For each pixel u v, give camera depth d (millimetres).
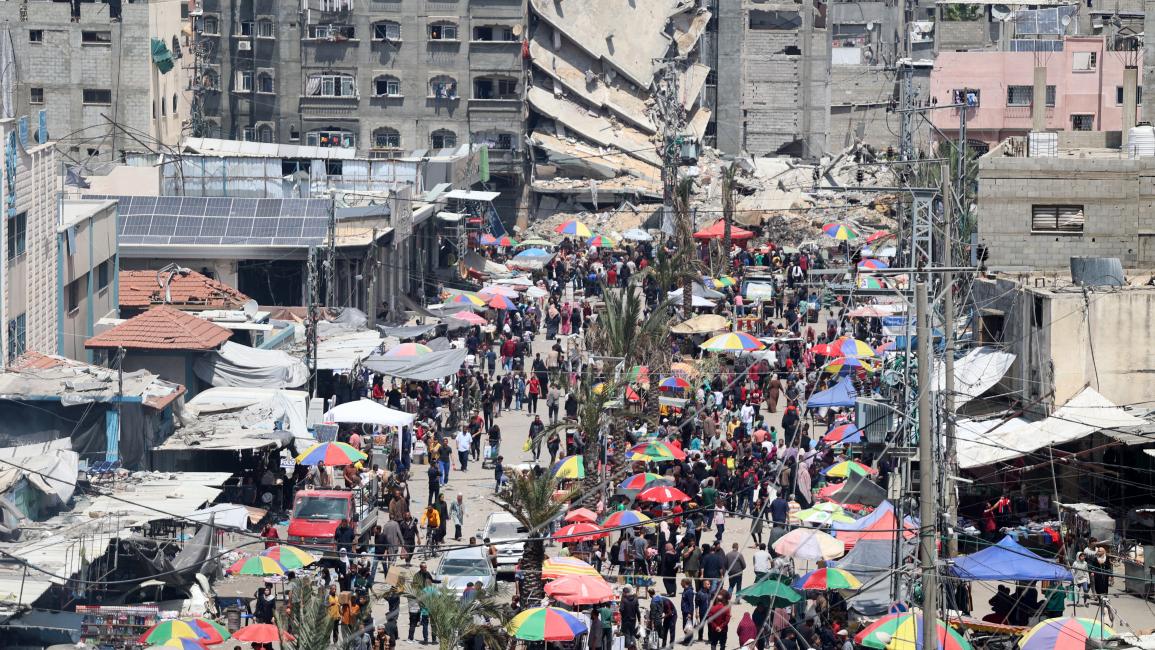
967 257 147125
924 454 70688
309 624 82062
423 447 140125
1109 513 104812
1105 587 94188
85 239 147625
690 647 92312
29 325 130000
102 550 93062
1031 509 107875
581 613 93500
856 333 177750
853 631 85438
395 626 92000
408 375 147750
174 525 100125
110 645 86812
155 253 182625
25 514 97625
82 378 117625
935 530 74750
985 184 143625
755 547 111375
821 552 90750
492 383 167250
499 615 83125
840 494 106500
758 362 162625
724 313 197875
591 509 115688
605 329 142250
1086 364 112562
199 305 163500
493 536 106812
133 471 113875
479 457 141625
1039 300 115188
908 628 76812
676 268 176875
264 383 135875
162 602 96438
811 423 143625
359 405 131500
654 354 140625
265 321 153625
